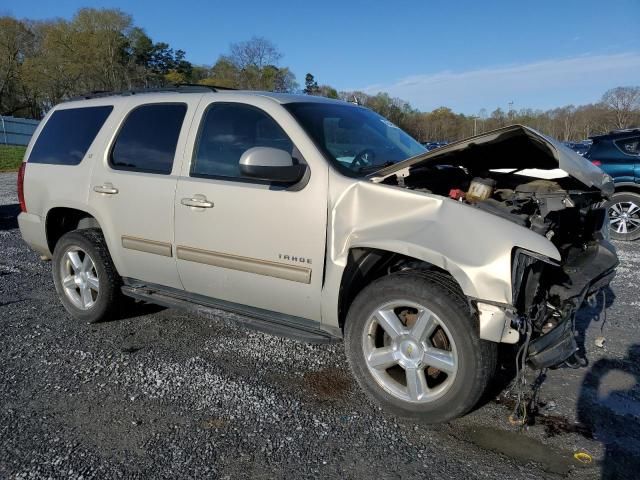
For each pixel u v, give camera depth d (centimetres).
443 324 288
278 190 340
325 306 331
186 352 410
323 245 324
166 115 414
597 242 366
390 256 326
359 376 323
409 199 304
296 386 356
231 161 370
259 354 406
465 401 286
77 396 343
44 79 6372
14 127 4284
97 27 6494
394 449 287
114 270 447
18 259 698
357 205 316
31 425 309
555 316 308
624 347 418
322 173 329
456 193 343
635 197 827
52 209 477
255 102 371
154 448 287
